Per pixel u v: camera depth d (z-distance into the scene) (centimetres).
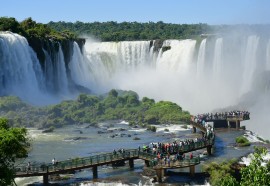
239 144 7181
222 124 9331
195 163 5356
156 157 5631
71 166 5406
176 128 9394
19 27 12631
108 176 5497
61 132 8875
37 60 12469
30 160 6291
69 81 14025
